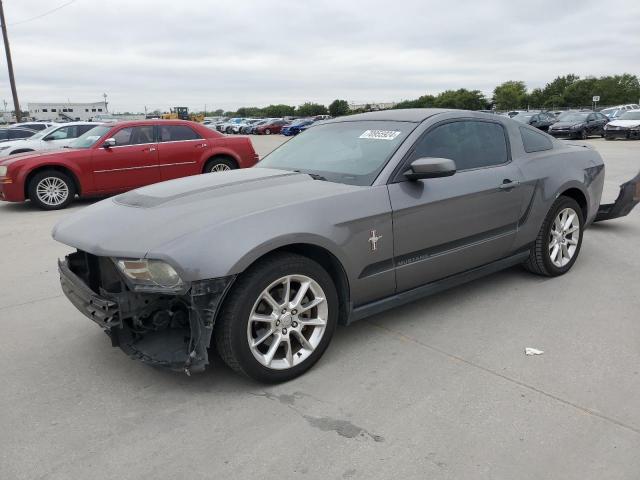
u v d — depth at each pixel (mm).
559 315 4008
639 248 5816
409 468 2359
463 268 4023
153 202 3221
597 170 5109
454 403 2859
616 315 3994
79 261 3555
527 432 2596
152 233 2854
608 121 27719
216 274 2721
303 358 3164
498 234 4184
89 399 2996
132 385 3145
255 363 2961
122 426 2729
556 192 4559
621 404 2818
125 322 3021
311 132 4496
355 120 4277
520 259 4539
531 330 3758
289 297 3088
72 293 3287
